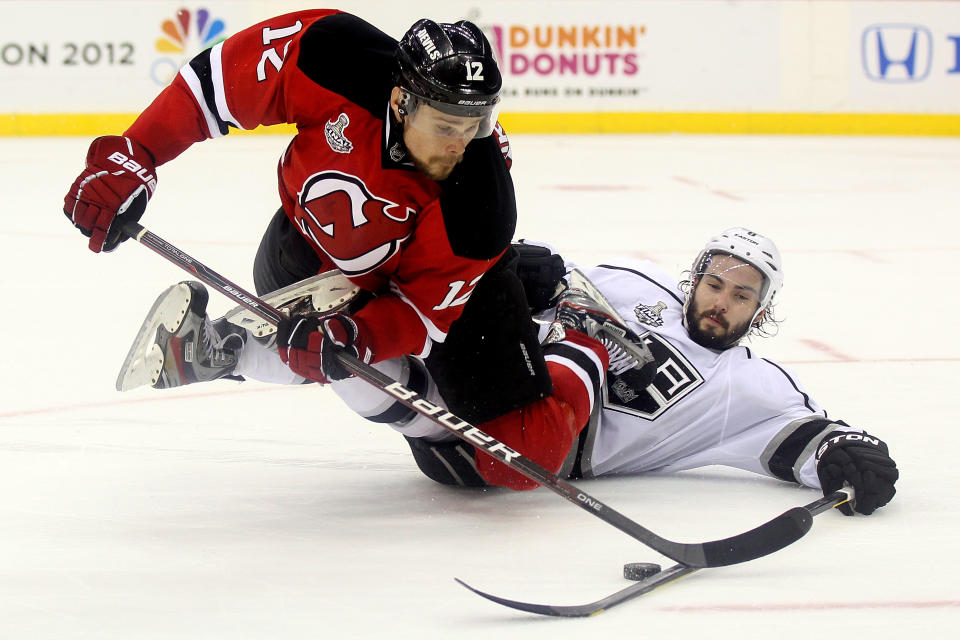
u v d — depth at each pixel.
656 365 7.88
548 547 6.64
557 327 7.78
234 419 9.39
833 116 33.25
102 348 11.60
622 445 7.88
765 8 32.69
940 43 33.09
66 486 7.62
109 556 6.38
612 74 32.66
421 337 6.96
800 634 5.47
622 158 28.61
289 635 5.39
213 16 30.23
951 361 11.62
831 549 6.63
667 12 32.50
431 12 31.53
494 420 7.26
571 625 5.55
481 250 6.59
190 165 26.97
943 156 29.64
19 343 11.73
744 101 33.09
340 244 6.74
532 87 32.44
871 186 25.02
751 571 6.30
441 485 7.86
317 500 7.48
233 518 7.07
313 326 6.48
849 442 7.26
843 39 32.91
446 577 6.15
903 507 7.37
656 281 8.35
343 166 6.48
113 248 7.03
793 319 13.65
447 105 5.95
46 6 29.66
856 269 16.80
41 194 21.83
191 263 6.86
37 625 5.47
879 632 5.50
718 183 25.12
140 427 9.09
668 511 7.32
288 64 6.63
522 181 25.09
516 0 31.92
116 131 30.25
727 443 7.84
